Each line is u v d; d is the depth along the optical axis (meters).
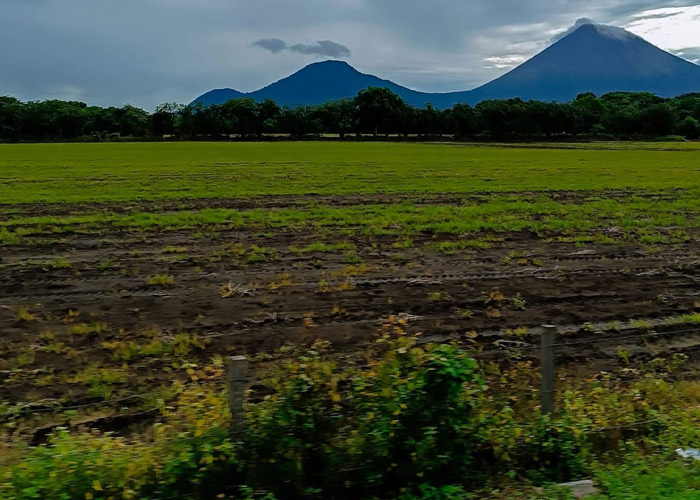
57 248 16.62
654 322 10.97
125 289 12.62
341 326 10.36
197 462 4.75
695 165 49.84
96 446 4.97
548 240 18.41
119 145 89.44
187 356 8.84
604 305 11.98
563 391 7.18
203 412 5.18
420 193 29.73
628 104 150.75
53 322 10.41
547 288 13.16
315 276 13.85
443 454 5.08
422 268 14.77
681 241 18.66
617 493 4.99
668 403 6.99
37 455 5.02
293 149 76.12
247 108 118.88
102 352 9.00
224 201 26.44
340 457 4.96
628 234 19.58
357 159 55.53
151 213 22.86
